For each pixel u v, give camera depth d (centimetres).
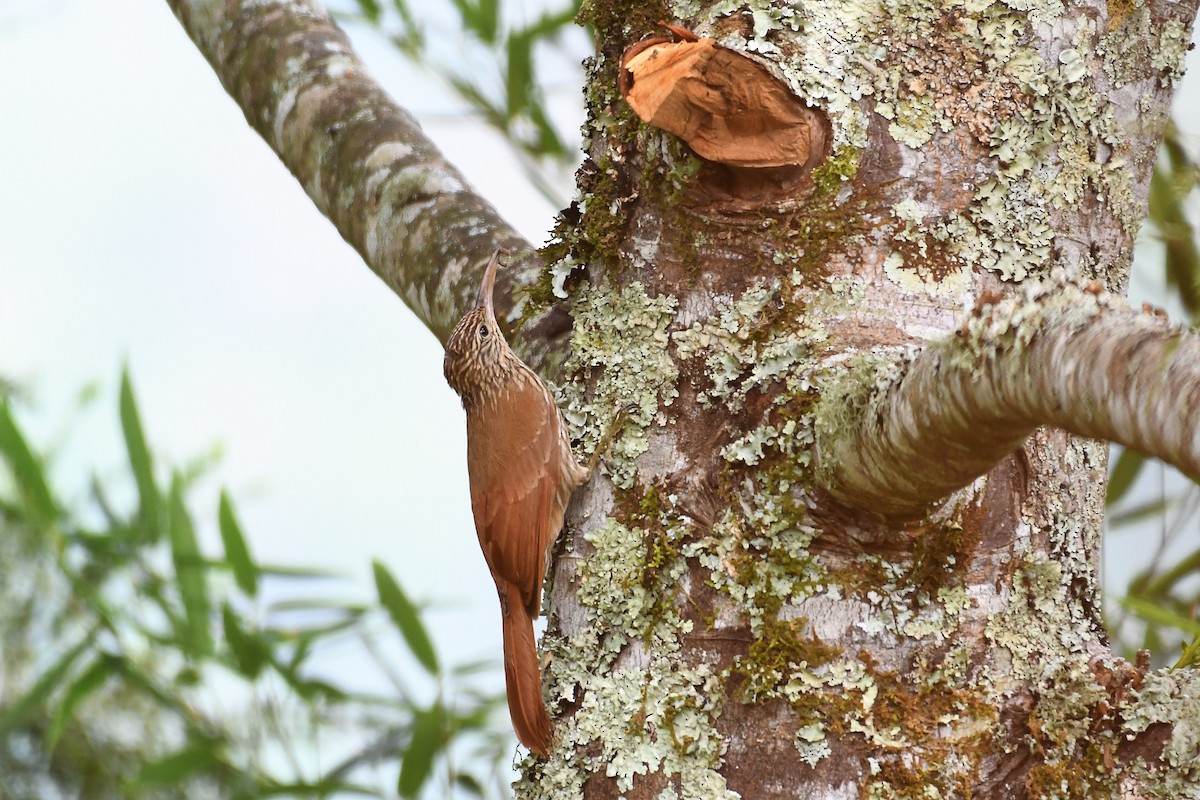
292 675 856
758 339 498
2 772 1005
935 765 462
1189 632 697
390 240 698
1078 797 466
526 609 661
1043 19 509
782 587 479
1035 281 496
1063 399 356
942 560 476
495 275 653
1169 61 537
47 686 882
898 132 496
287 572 862
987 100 502
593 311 540
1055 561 494
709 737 480
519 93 879
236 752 884
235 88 768
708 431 504
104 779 1017
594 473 525
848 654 473
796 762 468
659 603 500
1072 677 474
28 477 919
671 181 513
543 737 512
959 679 471
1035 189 502
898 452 427
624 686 498
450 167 712
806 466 482
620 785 486
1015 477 491
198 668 904
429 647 816
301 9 770
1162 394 326
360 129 718
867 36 500
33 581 965
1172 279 745
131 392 897
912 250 492
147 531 907
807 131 491
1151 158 539
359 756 857
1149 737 473
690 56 477
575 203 570
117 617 898
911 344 483
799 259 496
